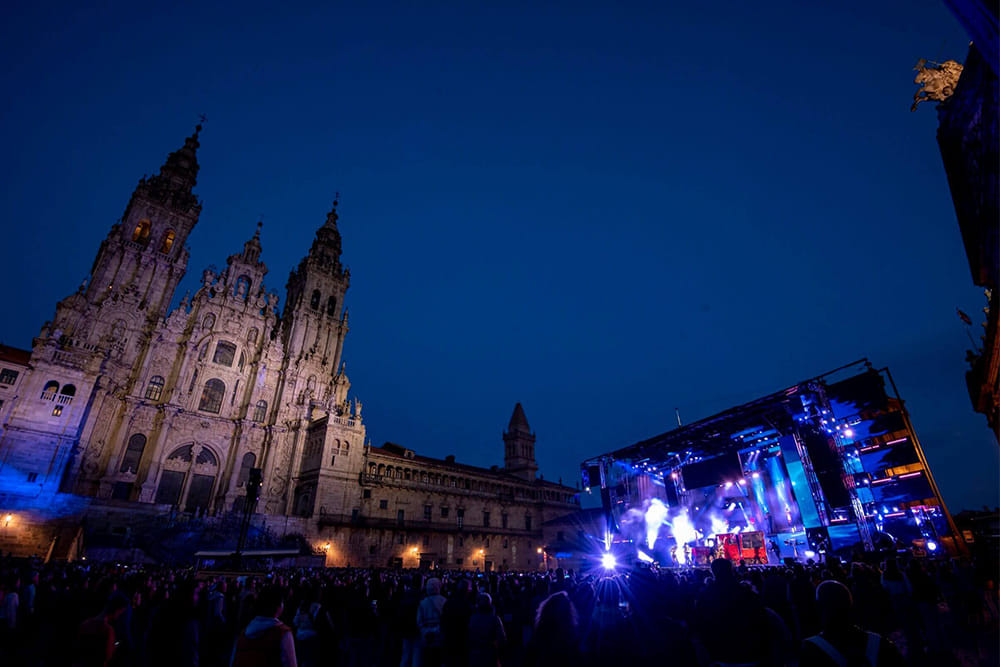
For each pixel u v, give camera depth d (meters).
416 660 9.86
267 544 54.25
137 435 57.72
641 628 6.08
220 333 67.75
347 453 67.25
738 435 41.56
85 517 46.22
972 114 9.45
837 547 29.69
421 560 63.53
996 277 13.11
